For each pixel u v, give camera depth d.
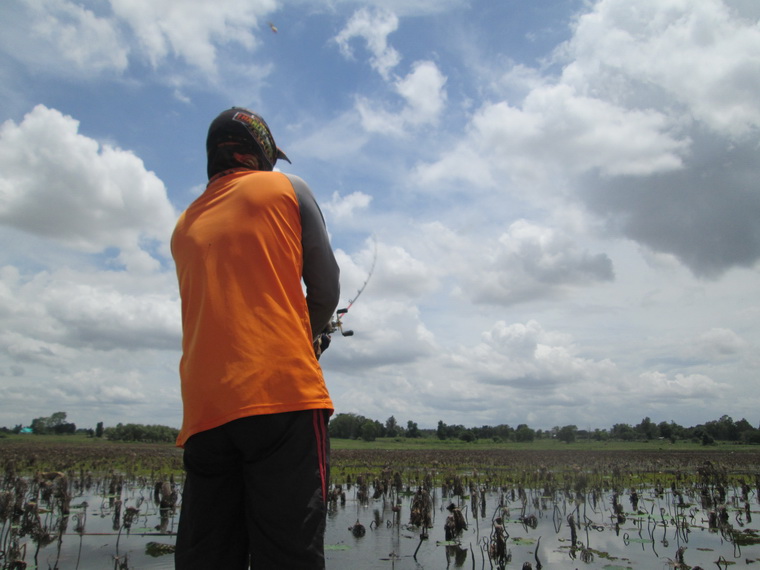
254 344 2.12
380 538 10.46
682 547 9.44
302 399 2.12
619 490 19.12
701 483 21.34
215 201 2.41
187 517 2.24
